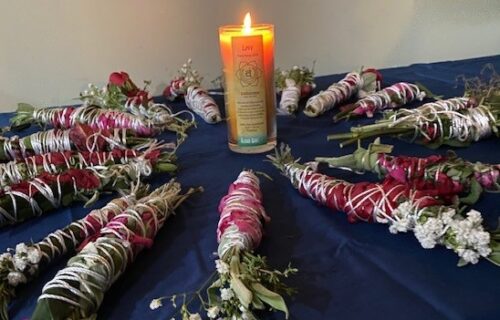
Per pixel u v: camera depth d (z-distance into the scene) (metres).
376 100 0.64
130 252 0.34
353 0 0.91
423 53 0.99
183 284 0.33
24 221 0.43
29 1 0.77
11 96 0.82
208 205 0.44
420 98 0.66
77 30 0.81
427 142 0.52
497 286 0.31
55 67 0.82
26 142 0.53
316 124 0.63
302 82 0.73
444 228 0.33
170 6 0.83
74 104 0.85
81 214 0.44
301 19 0.89
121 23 0.82
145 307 0.31
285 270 0.33
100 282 0.31
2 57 0.80
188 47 0.86
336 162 0.46
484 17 0.99
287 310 0.28
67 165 0.48
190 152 0.56
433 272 0.33
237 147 0.54
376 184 0.39
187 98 0.71
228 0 0.84
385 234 0.37
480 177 0.40
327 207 0.42
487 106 0.53
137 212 0.37
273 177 0.48
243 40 0.49
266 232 0.39
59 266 0.36
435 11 0.96
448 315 0.29
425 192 0.37
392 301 0.30
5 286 0.32
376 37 0.95
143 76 0.86
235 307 0.28
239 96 0.52
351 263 0.34
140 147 0.54
